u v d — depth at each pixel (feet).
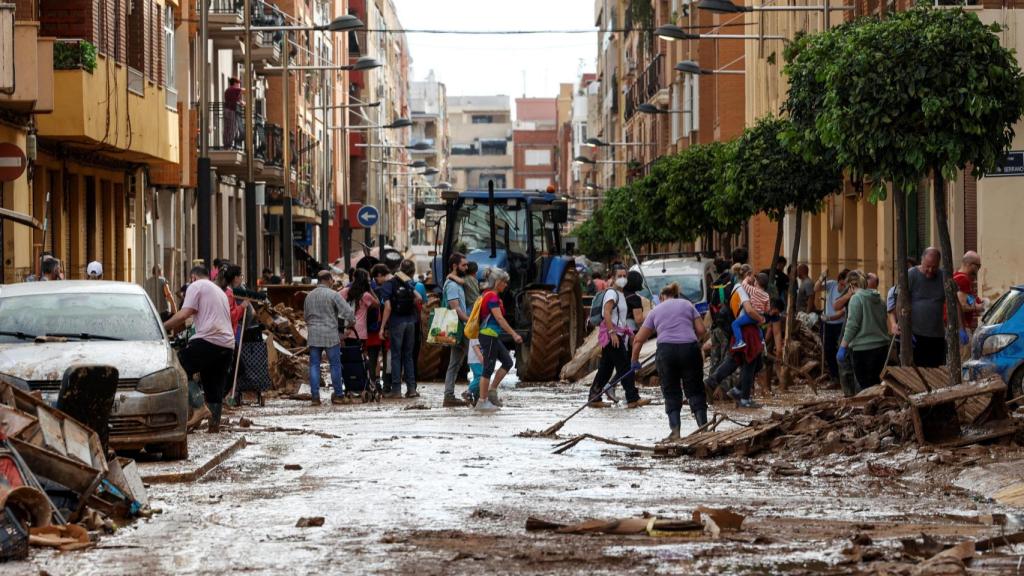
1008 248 139.23
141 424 72.74
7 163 119.65
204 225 164.35
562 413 109.09
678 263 192.65
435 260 159.74
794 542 48.19
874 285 126.82
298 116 341.21
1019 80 101.09
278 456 79.56
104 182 186.80
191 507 59.16
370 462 75.97
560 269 156.66
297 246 355.36
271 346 131.03
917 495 61.77
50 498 53.83
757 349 111.75
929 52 99.55
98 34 154.92
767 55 255.09
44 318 79.00
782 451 76.02
